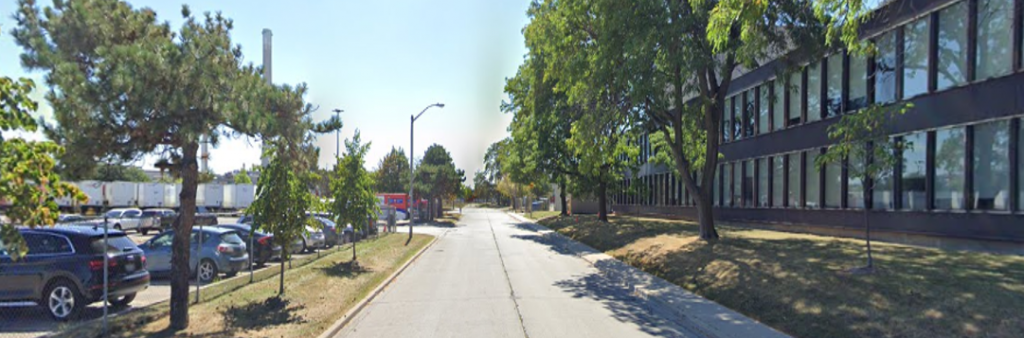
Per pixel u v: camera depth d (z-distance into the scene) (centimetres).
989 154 1495
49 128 702
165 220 1653
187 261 867
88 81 702
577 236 3106
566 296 1257
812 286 1064
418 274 1655
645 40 1518
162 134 787
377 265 1753
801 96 2280
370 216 1881
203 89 766
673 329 930
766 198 2570
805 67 2017
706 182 1930
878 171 1110
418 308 1109
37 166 461
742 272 1304
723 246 1706
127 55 714
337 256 1931
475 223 5366
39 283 927
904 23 1733
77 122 704
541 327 932
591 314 1049
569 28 1906
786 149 2377
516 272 1697
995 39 1469
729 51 1616
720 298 1175
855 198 1977
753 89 2677
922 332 758
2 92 451
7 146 447
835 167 2088
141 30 796
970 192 1539
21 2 724
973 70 1524
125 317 920
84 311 983
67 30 730
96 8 750
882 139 1094
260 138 900
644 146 4228
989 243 1481
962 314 789
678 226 2800
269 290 1200
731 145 2897
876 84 1869
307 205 1191
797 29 1631
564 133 3581
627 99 1812
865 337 784
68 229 977
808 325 880
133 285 1025
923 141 1694
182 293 857
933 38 1648
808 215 2242
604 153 2100
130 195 4900
